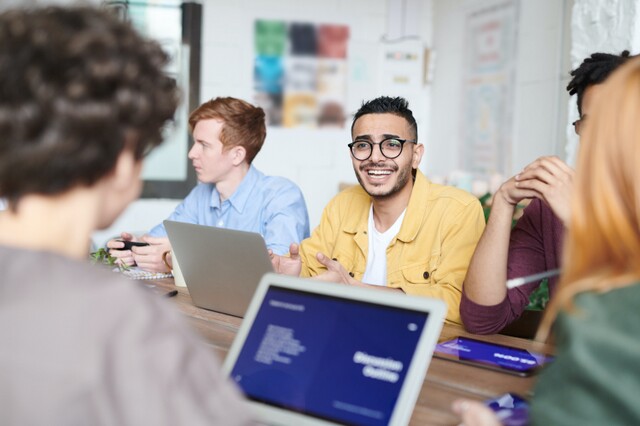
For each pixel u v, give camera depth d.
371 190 2.19
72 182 0.74
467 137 4.68
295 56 4.89
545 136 3.88
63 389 0.64
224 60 4.78
